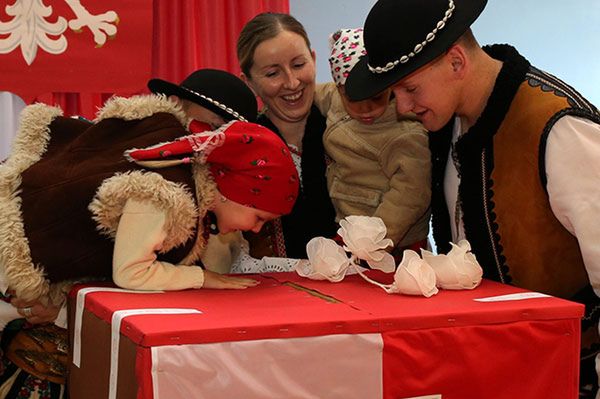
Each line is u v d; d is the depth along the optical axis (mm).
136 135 1261
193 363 893
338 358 962
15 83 2230
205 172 1230
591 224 1159
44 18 2248
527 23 2820
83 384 1124
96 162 1224
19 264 1188
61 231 1197
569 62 2865
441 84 1276
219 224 1285
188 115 1422
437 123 1316
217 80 1459
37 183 1223
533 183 1264
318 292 1195
